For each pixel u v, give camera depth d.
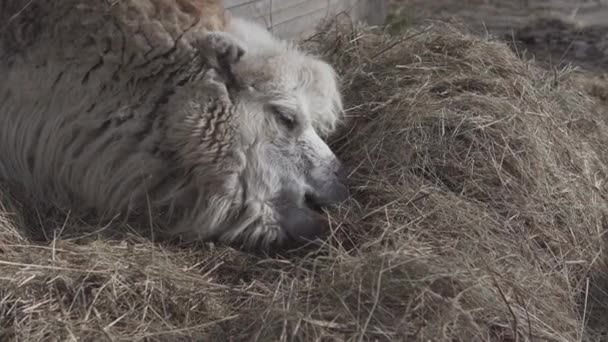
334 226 5.06
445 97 6.04
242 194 5.03
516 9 12.66
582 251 5.22
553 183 5.52
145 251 4.72
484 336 4.03
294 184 5.13
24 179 5.21
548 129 5.96
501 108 5.82
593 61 10.27
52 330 3.97
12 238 4.61
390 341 3.86
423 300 3.96
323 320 3.98
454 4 12.81
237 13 7.58
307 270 4.52
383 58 6.68
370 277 4.12
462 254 4.55
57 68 4.95
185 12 4.97
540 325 4.32
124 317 4.16
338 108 5.67
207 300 4.39
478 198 5.30
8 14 4.96
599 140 6.57
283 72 5.07
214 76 4.90
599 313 4.90
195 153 4.92
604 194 5.88
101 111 4.98
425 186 5.22
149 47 4.87
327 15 9.01
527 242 5.01
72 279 4.26
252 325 4.07
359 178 5.50
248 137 4.97
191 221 5.07
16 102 5.09
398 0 13.01
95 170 5.08
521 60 7.09
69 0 4.86
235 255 4.93
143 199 5.11
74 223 5.02
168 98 4.92
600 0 13.38
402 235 4.73
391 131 5.71
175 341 4.04
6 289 4.11
